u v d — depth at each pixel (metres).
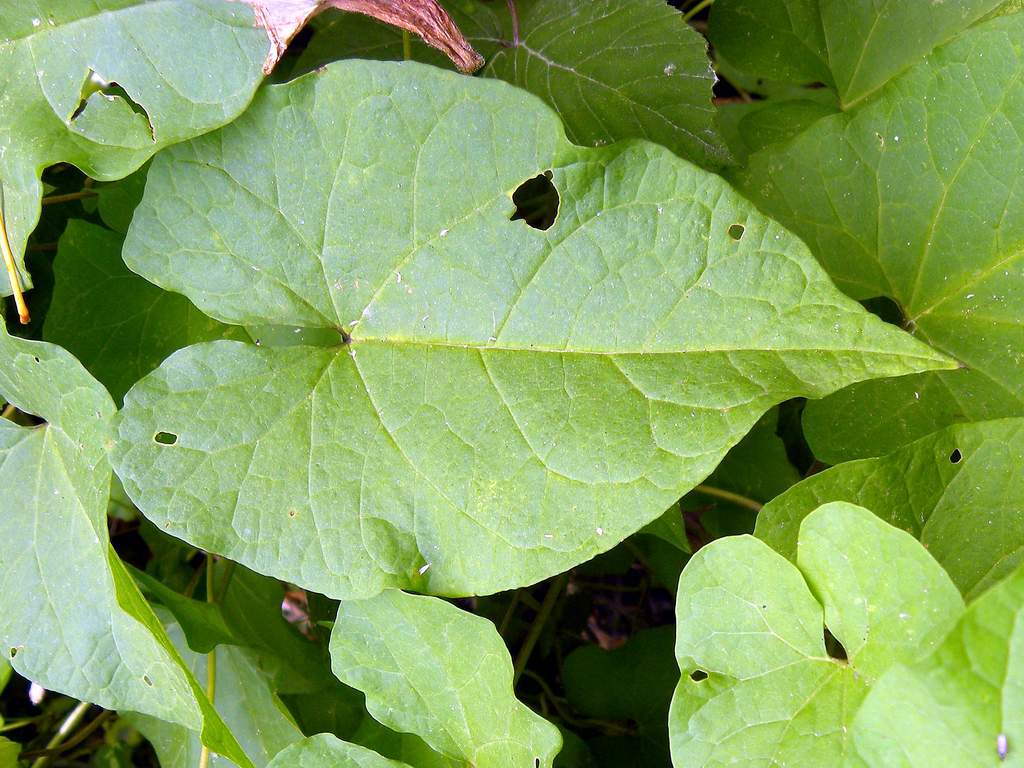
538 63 0.25
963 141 0.23
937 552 0.20
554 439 0.19
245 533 0.20
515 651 0.30
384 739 0.23
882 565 0.18
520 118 0.19
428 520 0.20
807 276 0.19
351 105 0.20
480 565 0.19
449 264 0.20
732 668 0.19
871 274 0.24
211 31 0.20
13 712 0.32
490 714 0.21
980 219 0.23
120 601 0.20
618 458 0.19
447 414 0.20
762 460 0.26
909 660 0.18
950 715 0.16
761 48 0.28
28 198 0.20
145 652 0.21
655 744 0.27
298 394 0.20
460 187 0.20
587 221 0.19
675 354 0.19
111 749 0.30
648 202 0.19
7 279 0.21
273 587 0.26
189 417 0.20
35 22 0.20
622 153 0.19
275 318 0.21
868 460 0.21
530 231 0.20
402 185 0.20
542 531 0.19
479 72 0.25
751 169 0.25
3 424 0.23
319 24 0.27
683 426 0.19
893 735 0.17
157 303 0.24
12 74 0.20
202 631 0.24
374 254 0.20
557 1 0.25
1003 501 0.20
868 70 0.27
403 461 0.20
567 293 0.20
